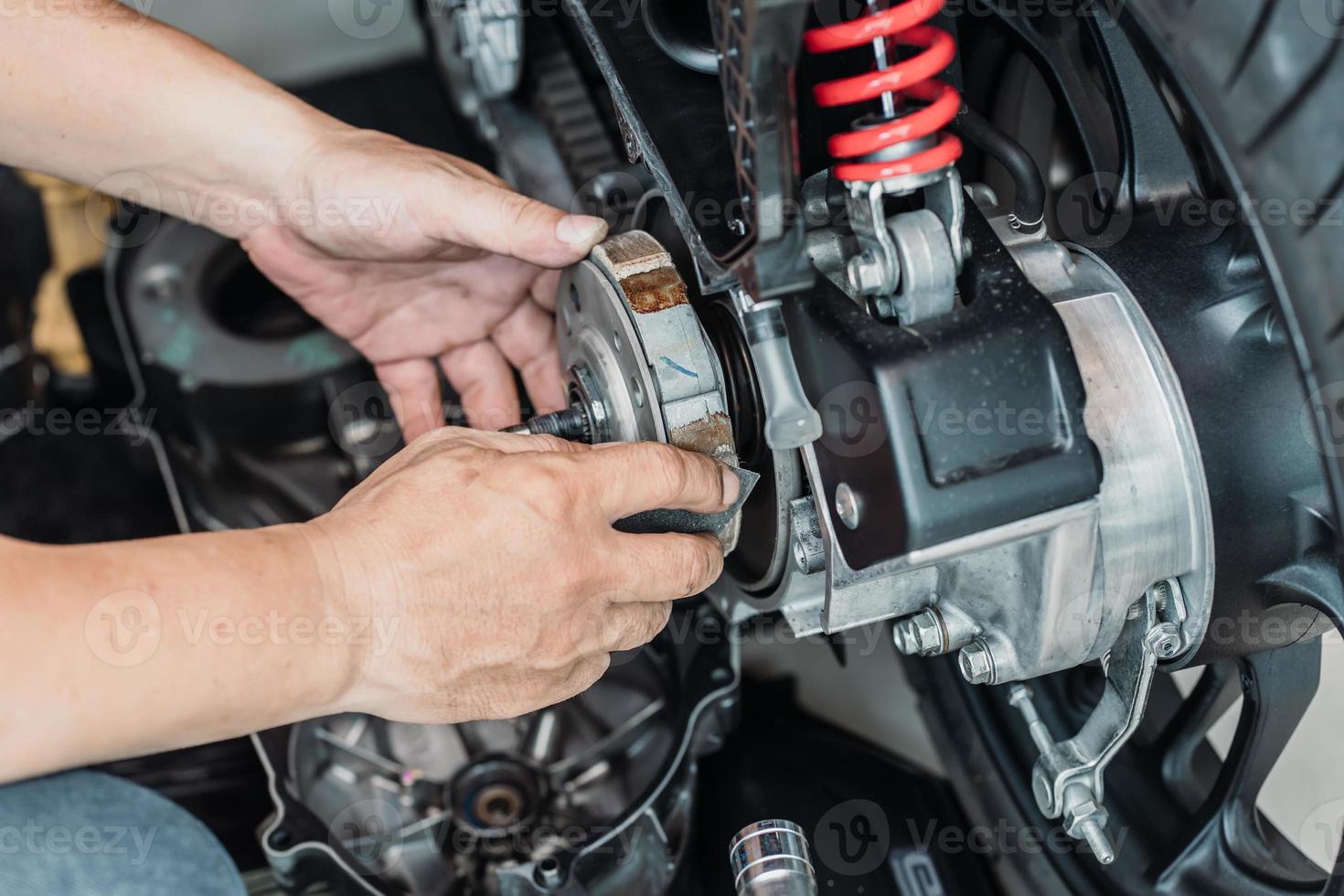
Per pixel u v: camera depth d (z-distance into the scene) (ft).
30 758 2.46
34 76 3.83
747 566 3.44
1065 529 2.49
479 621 2.83
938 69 2.50
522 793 4.01
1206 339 2.80
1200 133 2.30
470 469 2.84
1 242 6.55
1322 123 2.13
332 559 2.71
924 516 2.39
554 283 4.53
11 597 2.43
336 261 4.34
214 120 4.00
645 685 4.31
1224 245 2.86
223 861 2.78
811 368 2.64
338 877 3.71
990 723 4.23
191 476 4.89
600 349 3.25
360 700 2.89
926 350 2.44
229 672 2.57
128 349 5.09
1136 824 3.67
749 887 2.97
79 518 5.13
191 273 5.25
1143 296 2.84
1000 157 2.99
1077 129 3.48
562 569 2.81
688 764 3.91
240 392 4.83
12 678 2.39
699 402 2.97
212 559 2.61
